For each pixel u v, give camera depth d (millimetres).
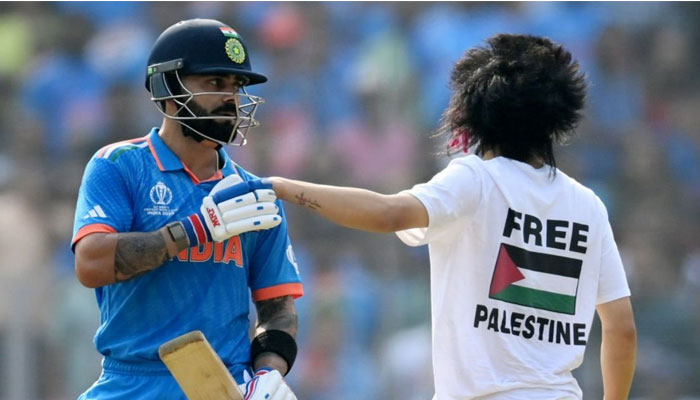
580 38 41062
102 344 13055
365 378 31578
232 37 12914
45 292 32406
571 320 13156
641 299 32906
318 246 33531
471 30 40531
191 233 12172
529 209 12969
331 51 41344
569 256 13133
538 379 12742
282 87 40656
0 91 40688
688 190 38594
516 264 12867
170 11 42281
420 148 38812
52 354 31422
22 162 38562
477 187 12836
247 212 12156
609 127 39781
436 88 39469
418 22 41281
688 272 34375
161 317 12797
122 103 40281
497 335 12773
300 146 38938
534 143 13273
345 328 32156
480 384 12672
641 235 36500
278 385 12578
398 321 32469
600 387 29500
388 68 40500
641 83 40906
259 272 13641
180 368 11961
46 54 41500
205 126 12727
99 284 12312
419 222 12648
